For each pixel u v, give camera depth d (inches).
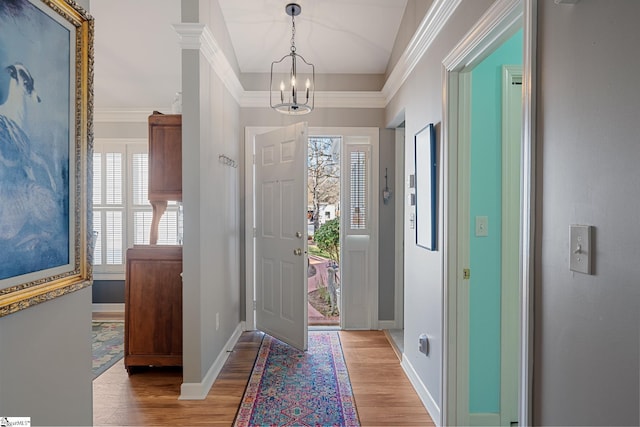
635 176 31.5
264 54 136.4
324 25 121.6
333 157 201.2
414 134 104.7
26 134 36.3
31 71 36.9
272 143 138.0
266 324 142.9
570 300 39.4
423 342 92.1
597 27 35.6
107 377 108.1
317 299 193.3
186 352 95.8
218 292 113.7
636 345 31.4
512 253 80.5
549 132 43.1
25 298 36.1
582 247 37.5
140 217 170.4
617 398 33.4
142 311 109.2
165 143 106.4
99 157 169.3
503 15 53.5
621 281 32.9
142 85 151.0
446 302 78.0
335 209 201.6
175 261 108.8
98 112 167.0
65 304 43.8
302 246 124.6
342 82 147.4
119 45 128.8
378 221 149.6
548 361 43.2
